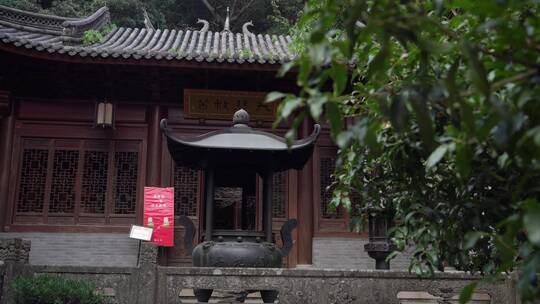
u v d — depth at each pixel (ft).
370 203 13.97
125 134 48.24
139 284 23.39
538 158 6.88
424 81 7.47
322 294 23.67
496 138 6.46
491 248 12.44
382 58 7.01
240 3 115.85
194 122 48.83
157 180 47.32
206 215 23.66
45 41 48.01
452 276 24.39
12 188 45.88
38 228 45.47
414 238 11.70
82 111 48.26
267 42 60.49
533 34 7.13
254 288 23.24
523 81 6.60
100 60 42.19
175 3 116.78
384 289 24.12
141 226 45.32
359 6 6.57
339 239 47.60
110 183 47.21
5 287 22.79
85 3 104.06
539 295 6.97
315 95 6.71
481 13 7.64
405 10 7.50
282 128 48.44
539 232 5.64
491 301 24.45
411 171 11.10
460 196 10.64
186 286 23.31
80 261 45.11
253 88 48.01
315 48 6.62
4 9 51.03
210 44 56.75
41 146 47.26
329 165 48.80
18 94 47.60
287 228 24.77
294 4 109.60
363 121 7.50
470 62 6.42
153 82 45.96
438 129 9.29
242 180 24.80
